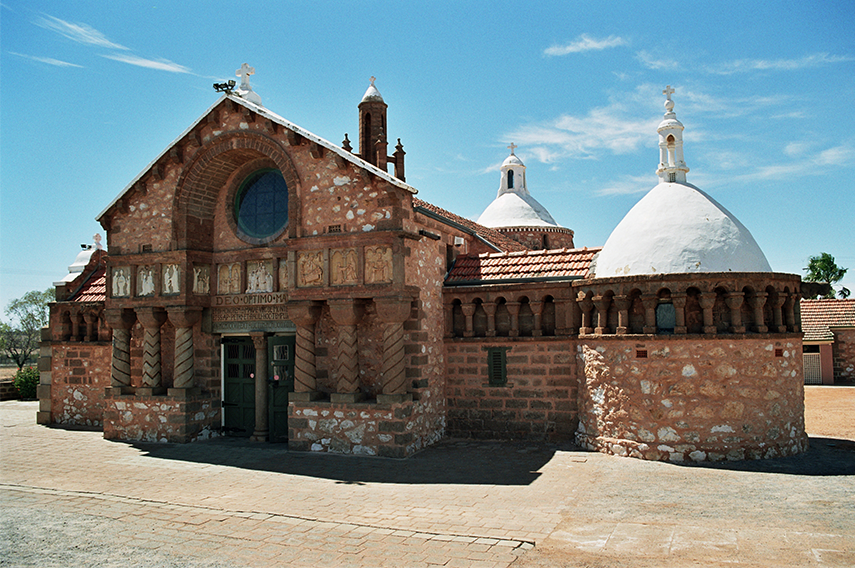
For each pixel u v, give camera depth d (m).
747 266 13.40
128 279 18.27
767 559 7.36
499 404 16.38
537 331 15.98
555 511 9.82
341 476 12.78
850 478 11.33
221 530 9.42
